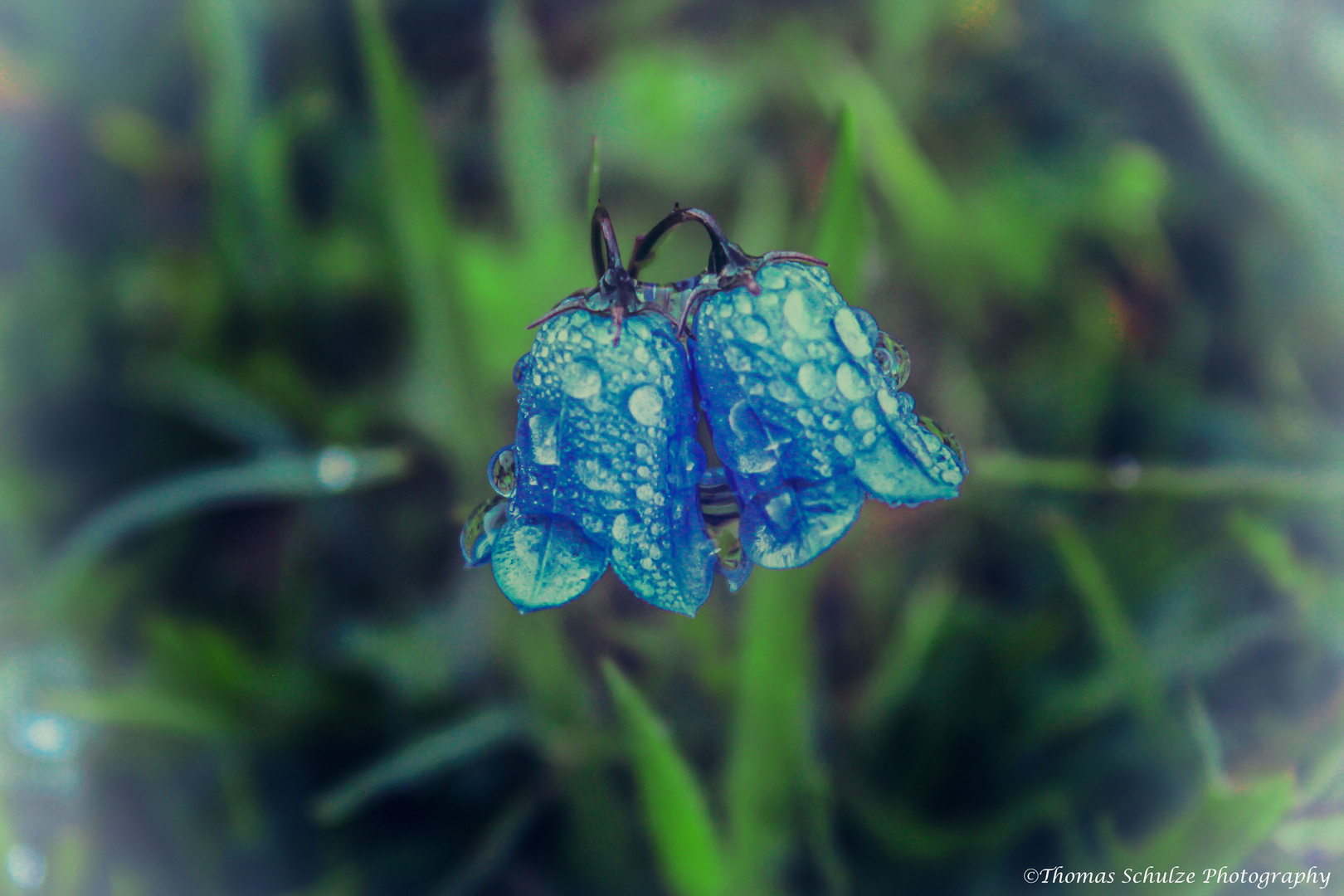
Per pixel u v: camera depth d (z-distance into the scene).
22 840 0.18
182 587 0.20
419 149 0.17
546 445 0.14
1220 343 0.21
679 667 0.18
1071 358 0.21
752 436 0.14
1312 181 0.19
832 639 0.19
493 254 0.20
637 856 0.17
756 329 0.14
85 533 0.18
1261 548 0.17
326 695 0.18
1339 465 0.19
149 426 0.21
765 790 0.16
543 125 0.20
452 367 0.18
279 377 0.21
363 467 0.18
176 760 0.18
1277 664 0.18
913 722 0.18
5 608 0.18
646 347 0.14
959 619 0.18
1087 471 0.18
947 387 0.20
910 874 0.17
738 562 0.14
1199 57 0.19
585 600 0.18
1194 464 0.20
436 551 0.19
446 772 0.18
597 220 0.14
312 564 0.19
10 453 0.21
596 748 0.17
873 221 0.19
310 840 0.18
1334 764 0.16
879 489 0.13
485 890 0.17
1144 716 0.17
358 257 0.21
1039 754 0.18
